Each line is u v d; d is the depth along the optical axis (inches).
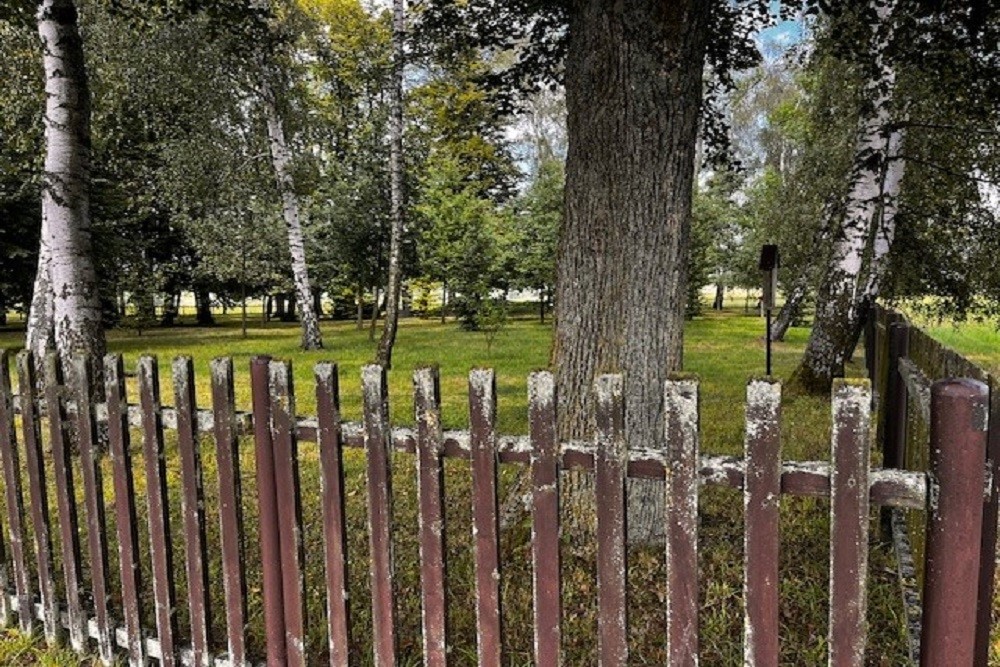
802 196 428.1
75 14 195.6
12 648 93.4
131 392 280.2
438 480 67.3
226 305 1016.2
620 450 58.5
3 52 284.7
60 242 193.6
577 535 117.3
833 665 52.7
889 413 128.9
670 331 113.8
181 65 431.2
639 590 106.4
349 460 187.5
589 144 112.2
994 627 96.7
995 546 47.5
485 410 63.7
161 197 563.8
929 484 48.3
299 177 562.6
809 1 169.0
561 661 64.3
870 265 288.5
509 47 205.2
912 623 86.4
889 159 273.1
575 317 116.2
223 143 520.4
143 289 681.0
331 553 73.9
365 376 68.8
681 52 106.1
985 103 190.9
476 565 67.1
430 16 208.5
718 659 89.3
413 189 575.2
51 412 86.4
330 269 641.0
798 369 303.1
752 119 816.3
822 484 51.9
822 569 113.4
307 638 77.0
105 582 87.6
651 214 110.3
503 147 781.9
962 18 158.1
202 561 80.7
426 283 557.6
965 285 343.3
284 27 471.2
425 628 70.7
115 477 83.5
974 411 45.9
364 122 582.2
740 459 54.7
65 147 193.5
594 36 108.6
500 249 560.7
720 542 123.9
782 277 550.6
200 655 82.7
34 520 91.3
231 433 75.5
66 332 194.2
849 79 308.0
